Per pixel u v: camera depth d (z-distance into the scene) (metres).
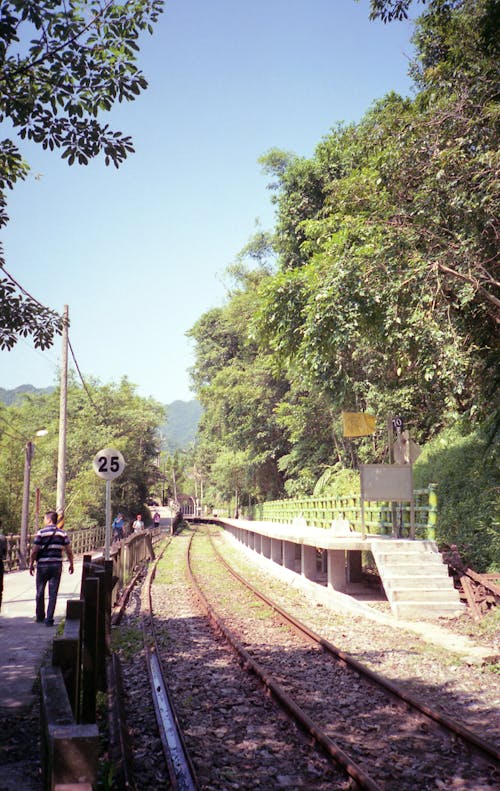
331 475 30.69
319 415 32.34
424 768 5.42
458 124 12.12
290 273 13.77
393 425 16.75
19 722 6.18
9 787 4.75
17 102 7.62
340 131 25.17
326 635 11.16
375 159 12.92
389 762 5.57
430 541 14.35
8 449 31.55
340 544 14.80
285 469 41.66
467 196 11.61
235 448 47.31
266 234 49.47
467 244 11.48
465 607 12.83
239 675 8.56
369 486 15.24
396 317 11.84
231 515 64.81
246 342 14.89
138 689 7.86
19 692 7.07
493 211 11.11
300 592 17.41
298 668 8.91
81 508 39.53
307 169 25.41
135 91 7.72
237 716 6.82
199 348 55.75
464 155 11.69
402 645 10.23
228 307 51.59
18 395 60.00
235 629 11.80
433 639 10.63
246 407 42.47
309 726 6.10
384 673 8.55
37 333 10.84
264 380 41.47
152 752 5.75
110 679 7.26
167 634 11.23
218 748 5.88
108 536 13.22
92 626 6.30
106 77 7.58
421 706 6.67
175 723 6.42
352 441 31.14
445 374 11.56
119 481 54.03
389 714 6.87
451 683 8.02
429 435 23.20
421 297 11.47
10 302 10.59
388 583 13.23
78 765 2.86
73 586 16.61
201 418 58.59
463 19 13.20
